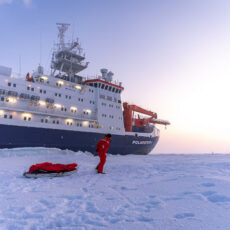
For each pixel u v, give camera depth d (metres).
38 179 5.95
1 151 15.89
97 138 27.52
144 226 2.28
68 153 19.56
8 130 19.77
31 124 21.36
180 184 4.35
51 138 22.81
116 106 32.12
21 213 2.88
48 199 3.60
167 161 10.88
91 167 9.23
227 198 3.11
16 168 8.55
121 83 34.00
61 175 6.57
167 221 2.38
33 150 17.58
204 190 3.66
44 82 24.95
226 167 6.91
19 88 22.16
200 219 2.37
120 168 8.33
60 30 31.94
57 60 31.56
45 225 2.47
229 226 2.12
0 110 20.62
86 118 27.89
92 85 31.05
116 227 2.31
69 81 27.69
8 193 4.12
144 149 35.25
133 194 3.85
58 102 25.38
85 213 2.83
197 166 7.50
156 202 3.23
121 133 30.62
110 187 4.62
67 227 2.38
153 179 5.30
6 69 22.08
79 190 4.38
